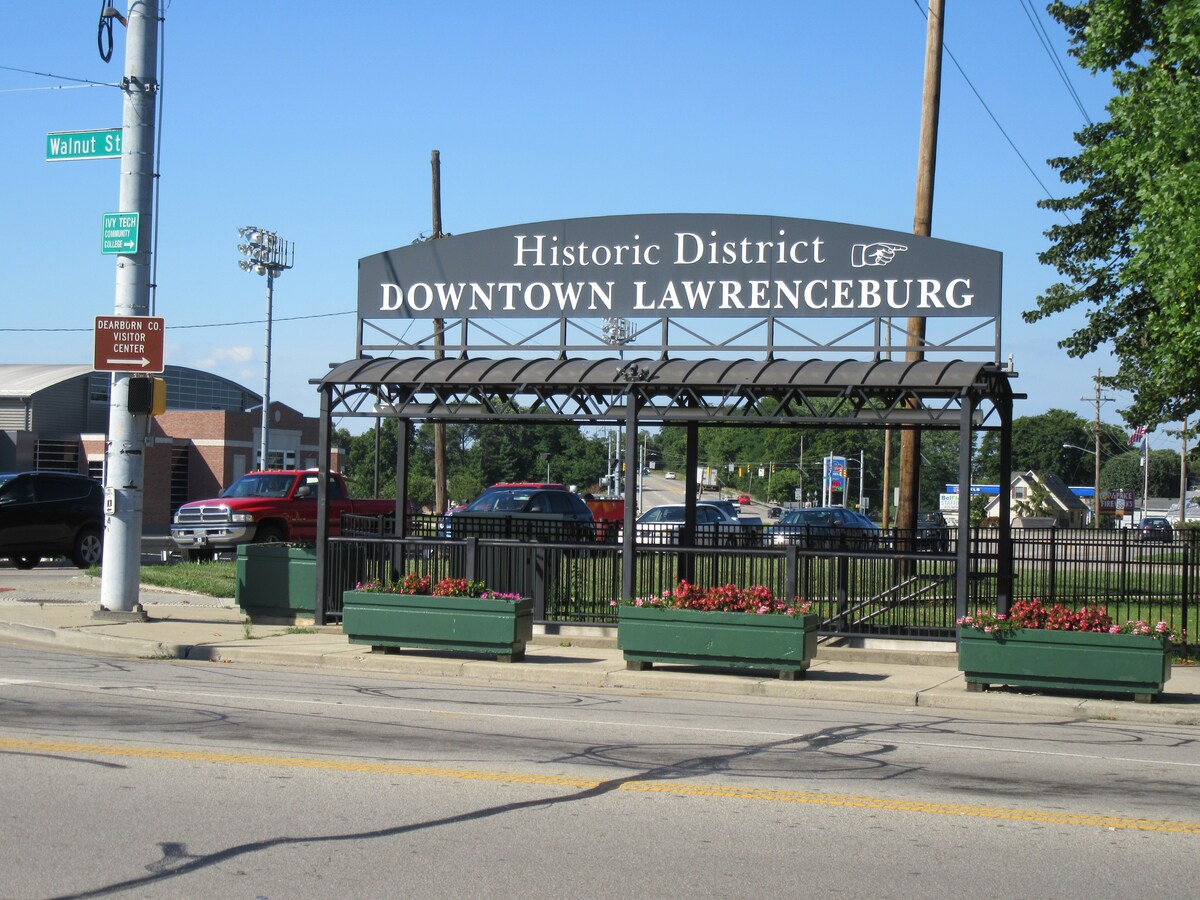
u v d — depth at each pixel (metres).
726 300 17.56
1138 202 21.47
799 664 13.87
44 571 27.61
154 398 17.38
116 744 9.20
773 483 113.62
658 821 7.28
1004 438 16.50
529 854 6.54
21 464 54.47
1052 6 29.08
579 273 18.08
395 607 15.19
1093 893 6.08
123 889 5.87
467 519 19.73
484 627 14.95
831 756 9.52
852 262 17.16
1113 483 130.38
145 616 17.62
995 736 10.87
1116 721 12.30
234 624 17.92
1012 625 13.27
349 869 6.23
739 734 10.48
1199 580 17.86
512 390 17.91
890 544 20.48
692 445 19.20
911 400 19.97
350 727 10.25
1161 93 17.27
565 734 10.23
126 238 17.09
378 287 18.77
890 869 6.40
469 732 10.19
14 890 5.83
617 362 17.03
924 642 15.70
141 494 17.89
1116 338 28.09
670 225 17.80
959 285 16.78
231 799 7.62
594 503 36.72
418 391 17.86
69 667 13.77
